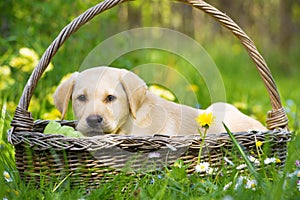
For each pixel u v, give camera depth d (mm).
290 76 12242
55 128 3316
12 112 4820
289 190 2762
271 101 3506
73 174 3020
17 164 3148
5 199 2746
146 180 2996
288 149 3826
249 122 3975
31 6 6188
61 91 3516
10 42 6309
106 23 7195
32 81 3182
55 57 5578
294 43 14078
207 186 2941
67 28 3232
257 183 2871
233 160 3205
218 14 3420
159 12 12211
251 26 13969
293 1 14266
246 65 11547
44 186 3031
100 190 2891
